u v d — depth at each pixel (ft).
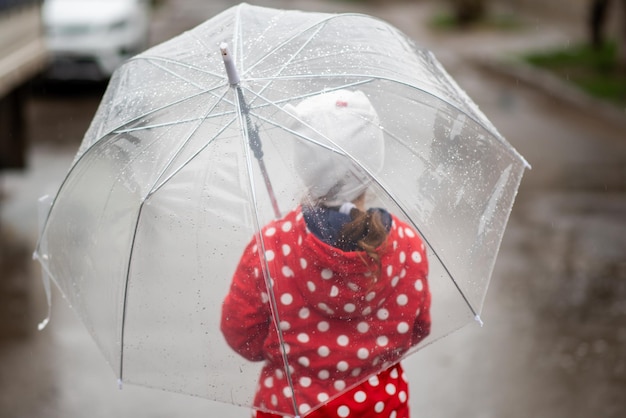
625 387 15.34
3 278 21.08
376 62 7.80
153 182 7.21
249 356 7.44
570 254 22.15
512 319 18.30
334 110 7.16
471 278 7.59
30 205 26.99
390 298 7.34
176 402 15.02
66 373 16.12
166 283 7.36
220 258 7.22
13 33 27.25
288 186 7.14
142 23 48.24
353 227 7.12
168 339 7.48
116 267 7.50
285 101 7.18
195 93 7.39
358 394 7.62
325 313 7.27
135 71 8.04
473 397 15.05
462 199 7.66
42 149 33.99
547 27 69.87
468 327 17.92
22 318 18.67
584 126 38.37
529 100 44.47
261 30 7.94
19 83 28.25
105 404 14.97
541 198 27.02
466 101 8.49
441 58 58.95
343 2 97.35
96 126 7.93
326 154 7.03
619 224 24.43
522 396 15.07
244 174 7.08
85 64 43.55
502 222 7.88
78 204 7.74
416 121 7.66
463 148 7.86
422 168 7.53
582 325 18.01
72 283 7.85
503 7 82.69
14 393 15.35
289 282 7.20
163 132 7.35
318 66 7.51
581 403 14.80
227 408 14.79
